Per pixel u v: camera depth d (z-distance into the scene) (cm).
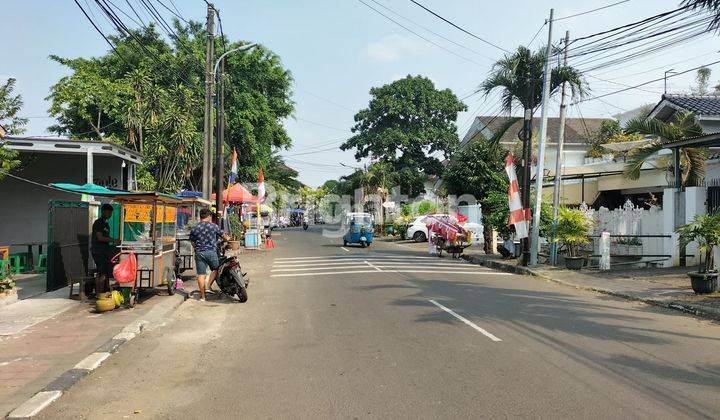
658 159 2203
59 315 952
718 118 1998
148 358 706
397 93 4772
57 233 1194
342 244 3225
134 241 1066
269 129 3506
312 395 552
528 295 1211
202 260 1166
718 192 1528
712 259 1216
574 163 3684
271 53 3653
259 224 2759
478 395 544
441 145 4747
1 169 1198
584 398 533
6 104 1168
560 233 1716
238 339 809
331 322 912
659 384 577
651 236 1648
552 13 1752
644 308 1059
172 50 3166
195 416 501
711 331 845
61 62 2920
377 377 607
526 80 1877
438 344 750
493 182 2345
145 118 2320
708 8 1065
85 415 507
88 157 1570
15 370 639
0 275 1077
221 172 2122
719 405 514
